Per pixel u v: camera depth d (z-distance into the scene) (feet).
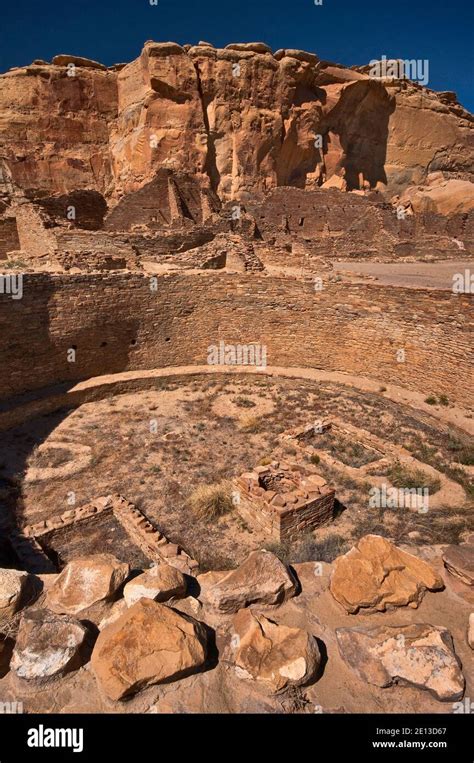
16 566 29.73
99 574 16.16
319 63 171.83
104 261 70.23
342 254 125.90
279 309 68.64
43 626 14.03
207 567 30.48
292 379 66.90
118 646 13.44
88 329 61.87
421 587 16.74
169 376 66.28
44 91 164.25
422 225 147.95
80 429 52.75
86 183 171.53
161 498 39.50
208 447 48.65
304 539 33.53
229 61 151.43
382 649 14.15
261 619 14.99
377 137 199.00
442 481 40.52
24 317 55.77
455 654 14.15
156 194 118.32
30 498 39.58
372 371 64.59
